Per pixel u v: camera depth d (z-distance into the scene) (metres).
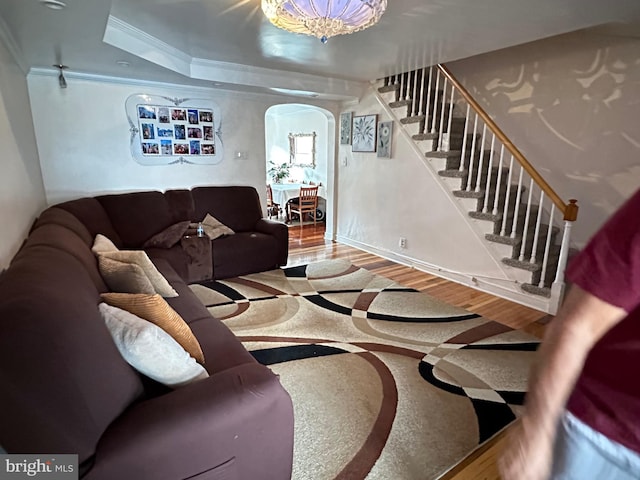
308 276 3.95
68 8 1.81
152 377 1.26
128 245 3.54
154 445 1.01
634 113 3.03
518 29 2.63
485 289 3.62
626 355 0.70
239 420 1.14
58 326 0.95
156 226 3.75
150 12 2.36
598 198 3.33
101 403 1.00
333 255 4.86
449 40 2.89
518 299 3.35
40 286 1.08
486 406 1.93
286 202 7.21
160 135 4.04
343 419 1.83
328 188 5.63
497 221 3.49
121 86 3.74
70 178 3.63
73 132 3.57
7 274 1.20
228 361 1.63
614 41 3.05
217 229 3.95
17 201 2.22
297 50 3.24
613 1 2.13
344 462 1.58
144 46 2.86
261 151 4.79
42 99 3.38
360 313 3.07
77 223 2.59
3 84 2.16
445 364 2.33
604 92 3.18
